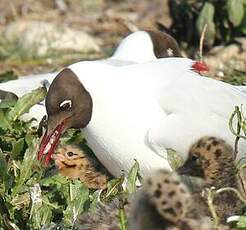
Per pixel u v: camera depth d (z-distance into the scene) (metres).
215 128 11.61
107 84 12.05
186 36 19.14
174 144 11.61
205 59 18.36
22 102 13.15
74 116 12.26
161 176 9.07
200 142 11.34
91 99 12.12
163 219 9.02
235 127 11.66
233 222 10.33
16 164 12.43
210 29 18.45
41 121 13.10
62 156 12.77
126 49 15.44
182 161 11.57
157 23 19.80
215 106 11.75
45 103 12.62
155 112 11.82
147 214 8.99
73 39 20.88
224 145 11.27
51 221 11.30
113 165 12.24
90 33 22.30
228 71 17.42
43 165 12.35
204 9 18.45
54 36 20.92
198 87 11.88
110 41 21.61
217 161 11.12
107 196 11.37
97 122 12.10
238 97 11.90
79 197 11.26
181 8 19.14
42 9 23.91
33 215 11.29
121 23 21.97
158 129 11.69
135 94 11.93
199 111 11.70
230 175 10.95
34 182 12.13
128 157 11.98
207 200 10.26
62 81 12.27
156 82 11.98
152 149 11.77
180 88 11.85
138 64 12.42
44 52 20.56
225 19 18.69
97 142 12.20
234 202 10.59
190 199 9.23
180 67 12.20
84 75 12.19
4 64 20.08
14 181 12.07
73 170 12.71
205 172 11.09
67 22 22.97
